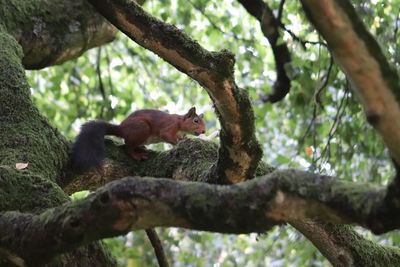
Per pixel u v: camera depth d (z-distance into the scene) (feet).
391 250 27.86
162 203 15.46
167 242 52.65
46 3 36.40
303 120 50.01
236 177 23.89
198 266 56.13
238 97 21.56
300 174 15.14
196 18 54.34
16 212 18.03
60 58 36.81
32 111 27.27
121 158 28.60
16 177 21.85
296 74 45.75
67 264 20.22
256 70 50.93
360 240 27.30
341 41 12.81
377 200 14.34
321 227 26.55
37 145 25.59
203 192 15.38
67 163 27.12
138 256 47.98
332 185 14.88
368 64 12.87
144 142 32.04
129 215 15.67
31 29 35.27
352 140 46.78
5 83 27.89
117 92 54.24
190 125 34.91
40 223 16.75
